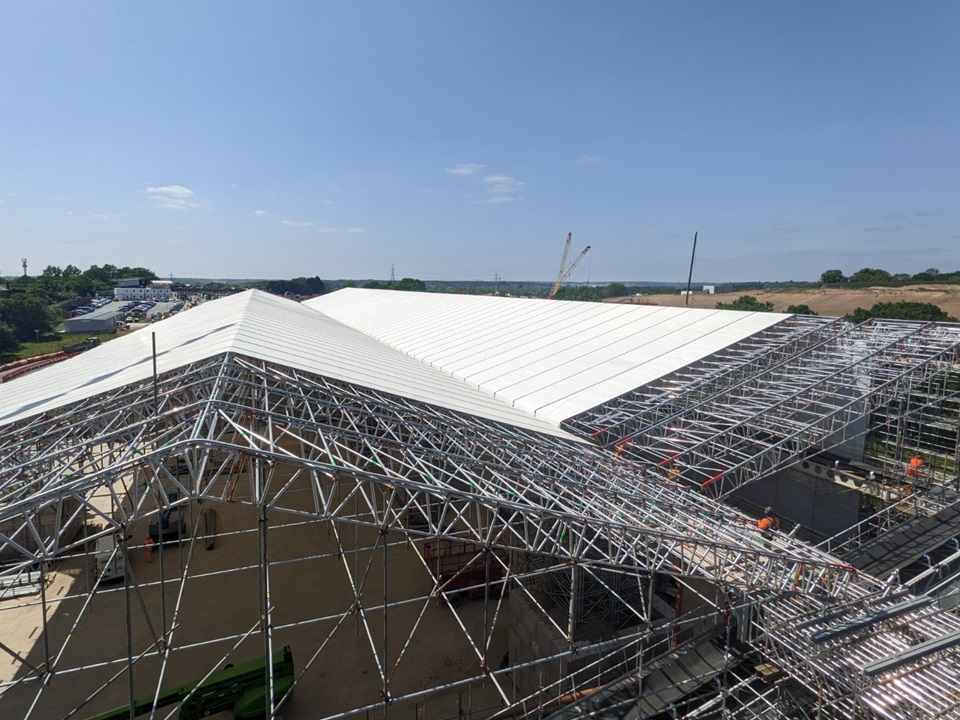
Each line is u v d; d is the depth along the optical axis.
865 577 13.16
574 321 34.94
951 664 10.23
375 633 17.91
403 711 14.84
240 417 11.61
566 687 13.94
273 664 15.28
